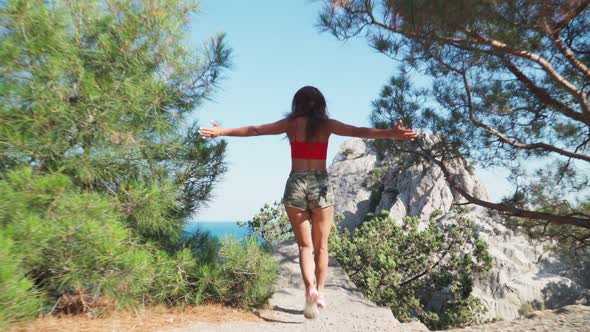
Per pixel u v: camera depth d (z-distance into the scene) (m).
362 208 42.09
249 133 4.32
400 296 16.48
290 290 8.52
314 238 4.46
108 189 6.79
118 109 6.54
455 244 18.20
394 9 7.81
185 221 7.69
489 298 24.77
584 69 8.09
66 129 6.27
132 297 5.98
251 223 18.73
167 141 7.27
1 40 5.90
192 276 7.07
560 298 24.55
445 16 6.64
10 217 5.17
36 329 4.86
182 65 7.47
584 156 11.81
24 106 6.07
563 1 6.67
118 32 6.77
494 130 12.48
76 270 5.39
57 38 6.20
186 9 7.62
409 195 37.69
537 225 13.81
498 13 6.61
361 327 6.36
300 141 4.34
